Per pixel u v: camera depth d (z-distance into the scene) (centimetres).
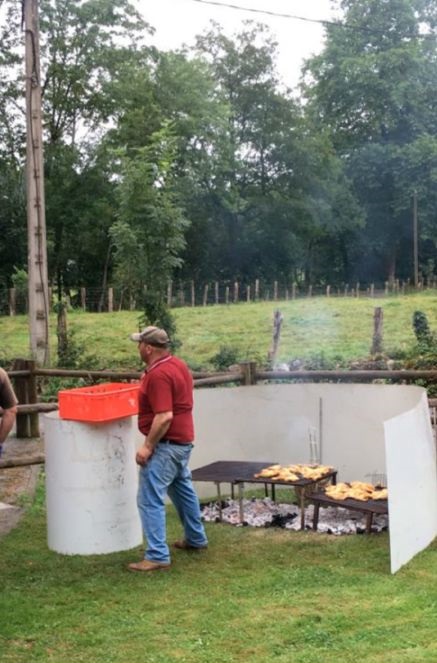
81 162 4116
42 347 1539
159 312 1798
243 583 452
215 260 4978
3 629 389
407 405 654
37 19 1541
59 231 4197
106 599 432
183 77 4262
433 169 4891
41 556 514
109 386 540
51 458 520
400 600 414
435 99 5228
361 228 5309
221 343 2058
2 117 3850
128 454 529
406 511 484
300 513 600
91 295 3800
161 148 1873
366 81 5078
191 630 382
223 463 638
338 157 5231
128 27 4000
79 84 3941
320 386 711
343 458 701
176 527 584
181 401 491
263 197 4991
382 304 2841
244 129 4997
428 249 5666
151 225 1784
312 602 415
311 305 2931
